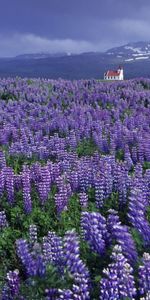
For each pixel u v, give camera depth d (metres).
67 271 8.02
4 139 20.06
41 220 11.46
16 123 23.20
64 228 11.16
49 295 7.70
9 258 10.17
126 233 8.82
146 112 26.75
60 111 26.48
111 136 19.92
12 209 12.04
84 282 7.68
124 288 7.51
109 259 8.66
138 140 18.91
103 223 9.11
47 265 8.19
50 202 12.60
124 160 17.30
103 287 7.56
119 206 12.44
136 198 9.97
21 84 37.91
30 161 17.25
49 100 31.22
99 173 13.46
